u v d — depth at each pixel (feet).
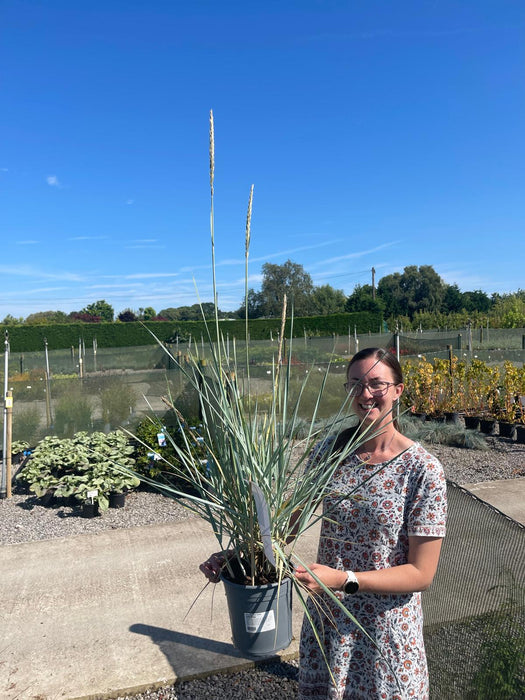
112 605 10.55
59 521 16.24
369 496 5.13
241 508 5.89
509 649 6.04
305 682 5.41
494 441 25.73
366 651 5.08
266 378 22.29
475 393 29.17
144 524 15.57
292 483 6.11
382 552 5.06
